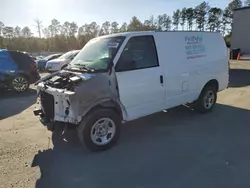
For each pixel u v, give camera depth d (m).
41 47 75.62
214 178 3.27
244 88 9.25
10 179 3.40
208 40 5.98
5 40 72.94
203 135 4.78
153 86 4.75
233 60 21.81
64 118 3.99
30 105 7.69
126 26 72.12
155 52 4.83
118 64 4.26
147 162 3.77
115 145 4.41
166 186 3.13
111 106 4.18
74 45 75.50
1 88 9.65
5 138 4.89
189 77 5.48
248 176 3.29
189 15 76.19
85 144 4.05
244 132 4.88
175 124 5.47
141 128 5.27
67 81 4.16
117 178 3.36
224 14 70.56
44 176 3.46
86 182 3.29
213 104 6.34
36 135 5.02
